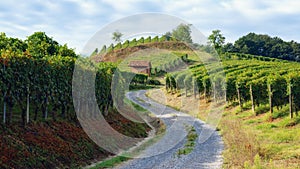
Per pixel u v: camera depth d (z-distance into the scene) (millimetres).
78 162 11766
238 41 94438
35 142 11523
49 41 28109
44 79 14203
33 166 10180
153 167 10898
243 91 24656
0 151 9945
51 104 15281
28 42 23984
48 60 14836
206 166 10453
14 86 12453
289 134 13828
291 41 93375
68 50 23359
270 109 20125
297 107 19094
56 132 13297
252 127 17828
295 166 9016
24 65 13016
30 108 15109
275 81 20422
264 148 11188
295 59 87250
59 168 10812
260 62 47344
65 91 15594
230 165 10062
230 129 15750
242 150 10875
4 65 12039
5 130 11484
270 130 16250
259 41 93125
